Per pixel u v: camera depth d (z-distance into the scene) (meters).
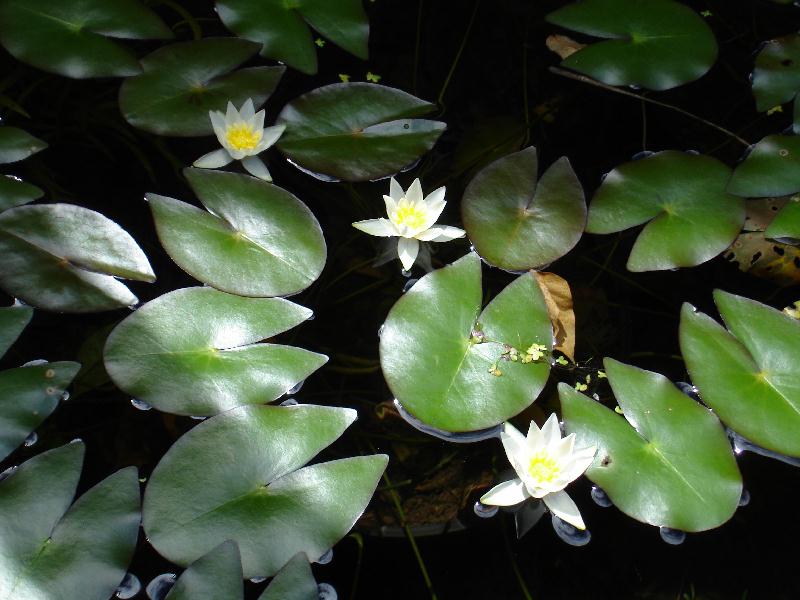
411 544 0.73
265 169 0.80
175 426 0.75
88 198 0.81
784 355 0.76
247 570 0.68
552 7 0.94
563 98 0.90
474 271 0.77
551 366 0.77
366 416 0.76
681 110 0.90
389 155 0.82
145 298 0.78
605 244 0.84
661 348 0.80
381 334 0.75
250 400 0.72
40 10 0.81
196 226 0.77
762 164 0.83
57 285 0.75
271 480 0.70
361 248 0.82
